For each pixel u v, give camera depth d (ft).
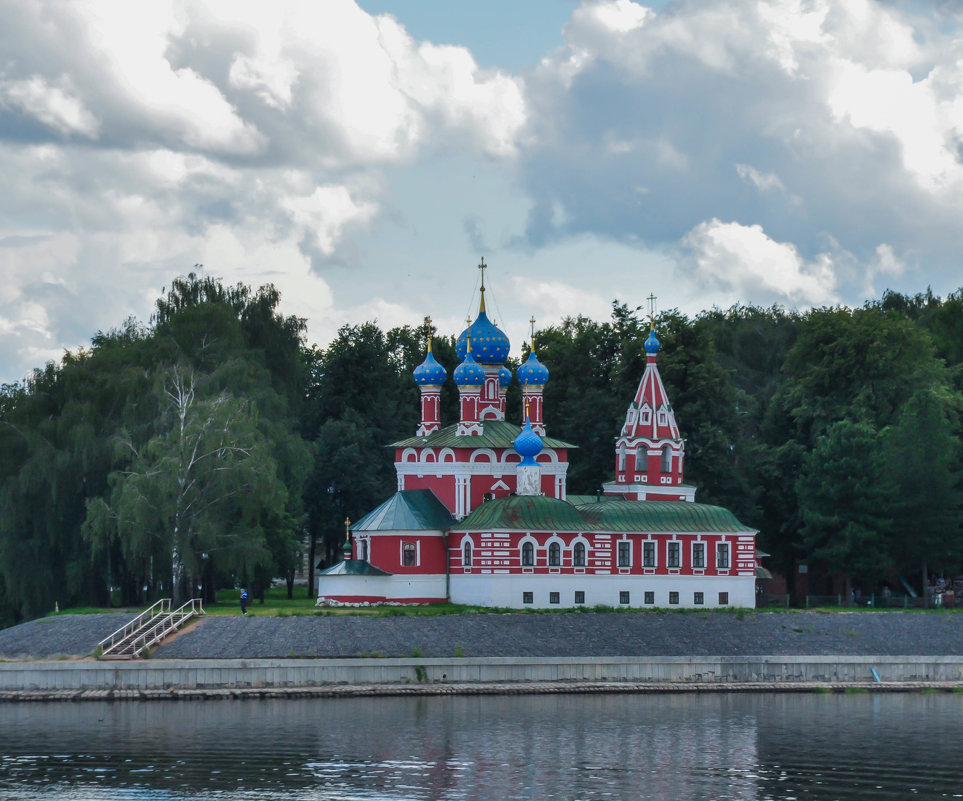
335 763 262.06
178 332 449.06
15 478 411.75
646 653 375.25
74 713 311.88
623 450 437.58
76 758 264.31
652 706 332.60
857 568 449.89
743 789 246.88
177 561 390.21
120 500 387.96
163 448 393.91
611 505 420.77
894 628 404.36
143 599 431.84
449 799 238.07
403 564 402.72
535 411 438.81
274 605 418.51
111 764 259.39
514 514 402.31
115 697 330.13
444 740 284.20
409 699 335.47
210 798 236.43
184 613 369.50
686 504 426.51
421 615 376.89
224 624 359.66
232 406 405.59
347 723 301.02
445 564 407.85
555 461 425.69
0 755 266.57
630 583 411.54
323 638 356.59
